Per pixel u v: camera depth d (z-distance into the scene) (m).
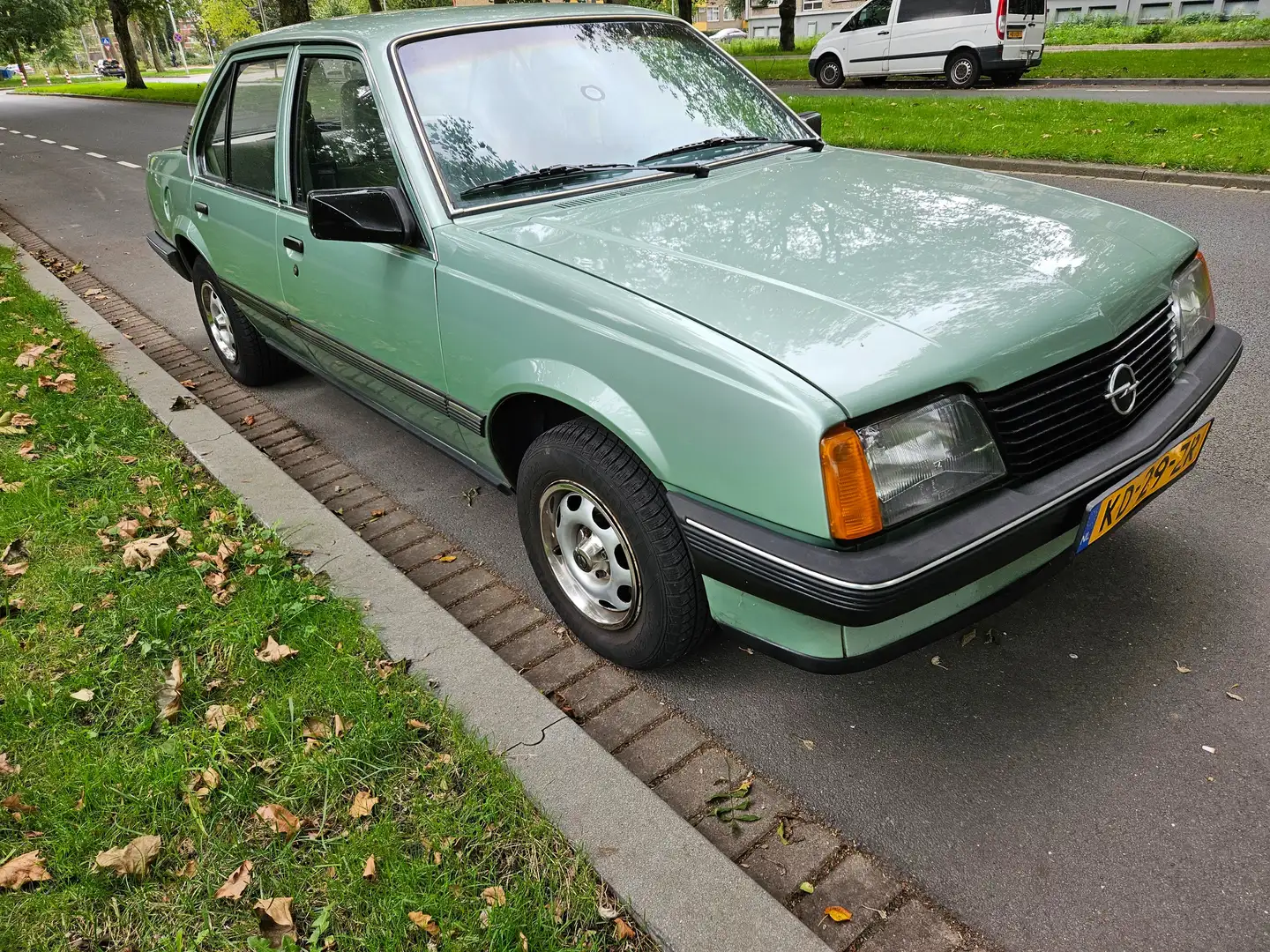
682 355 2.09
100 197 11.53
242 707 2.53
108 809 2.22
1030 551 2.12
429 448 4.34
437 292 2.79
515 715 2.42
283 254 3.70
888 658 2.10
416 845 2.09
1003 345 2.05
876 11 17.23
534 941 1.84
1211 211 6.94
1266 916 1.91
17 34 37.16
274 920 1.92
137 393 4.66
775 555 2.00
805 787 2.32
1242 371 4.34
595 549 2.63
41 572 3.21
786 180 2.97
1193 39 24.42
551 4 3.50
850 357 1.95
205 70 74.00
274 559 3.17
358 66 3.06
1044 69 18.12
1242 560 3.04
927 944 1.90
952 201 2.73
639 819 2.10
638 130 3.15
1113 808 2.19
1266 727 2.38
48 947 1.92
